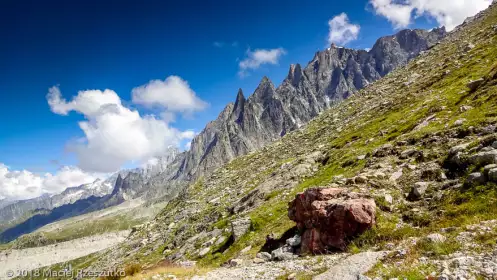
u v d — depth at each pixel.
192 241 58.09
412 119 51.19
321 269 18.73
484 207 17.67
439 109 46.22
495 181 18.84
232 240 42.78
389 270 14.55
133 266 29.44
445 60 88.81
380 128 60.41
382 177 28.44
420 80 85.31
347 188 27.70
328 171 50.25
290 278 19.16
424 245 15.75
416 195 23.38
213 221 67.75
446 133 31.59
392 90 98.25
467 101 41.62
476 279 11.41
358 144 57.44
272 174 75.62
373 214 22.06
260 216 43.72
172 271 26.97
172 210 135.25
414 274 13.30
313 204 25.27
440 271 12.82
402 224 21.14
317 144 88.06
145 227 135.25
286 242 27.53
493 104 32.97
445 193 21.56
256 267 24.61
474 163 21.78
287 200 47.22
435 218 19.80
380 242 20.08
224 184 116.62
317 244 23.52
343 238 22.20
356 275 15.52
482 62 62.22
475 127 28.89
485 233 14.78
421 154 29.67
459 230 16.36
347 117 102.19
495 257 12.47
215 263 37.03
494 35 79.69
